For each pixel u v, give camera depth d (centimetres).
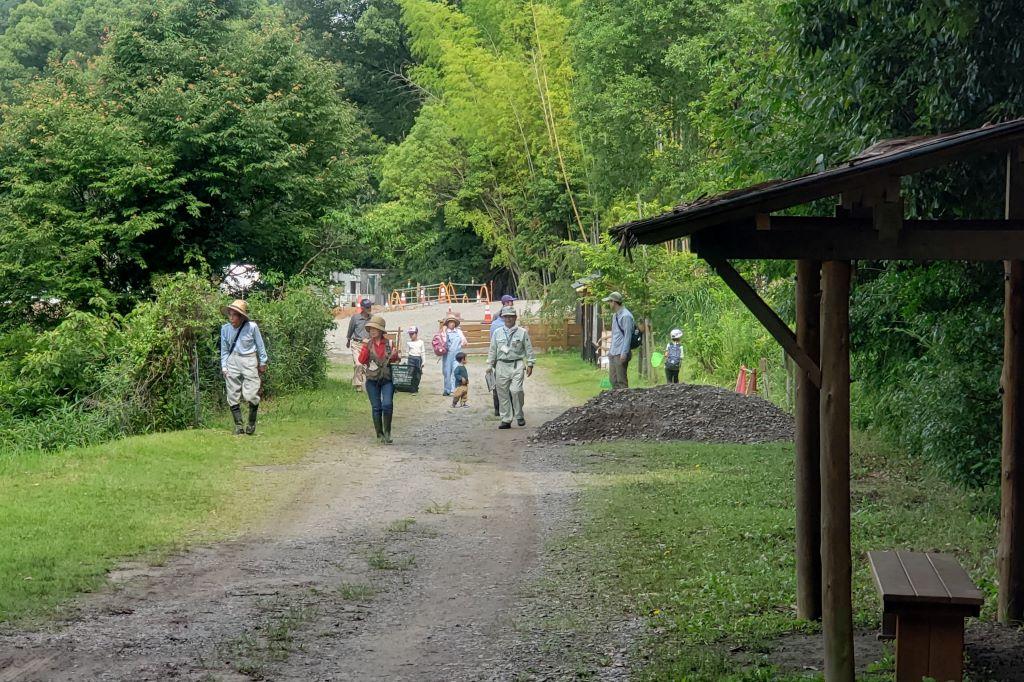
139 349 1689
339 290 3064
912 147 575
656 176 3694
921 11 904
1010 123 541
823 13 1067
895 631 604
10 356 1927
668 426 1681
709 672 595
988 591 764
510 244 5597
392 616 752
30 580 810
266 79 2655
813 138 1267
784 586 789
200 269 2477
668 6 3597
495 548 966
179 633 698
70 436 1541
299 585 835
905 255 558
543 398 2575
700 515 1055
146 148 2402
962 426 1070
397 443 1712
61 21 6675
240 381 1670
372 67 7144
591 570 866
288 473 1377
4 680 598
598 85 3931
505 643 683
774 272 1457
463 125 5341
